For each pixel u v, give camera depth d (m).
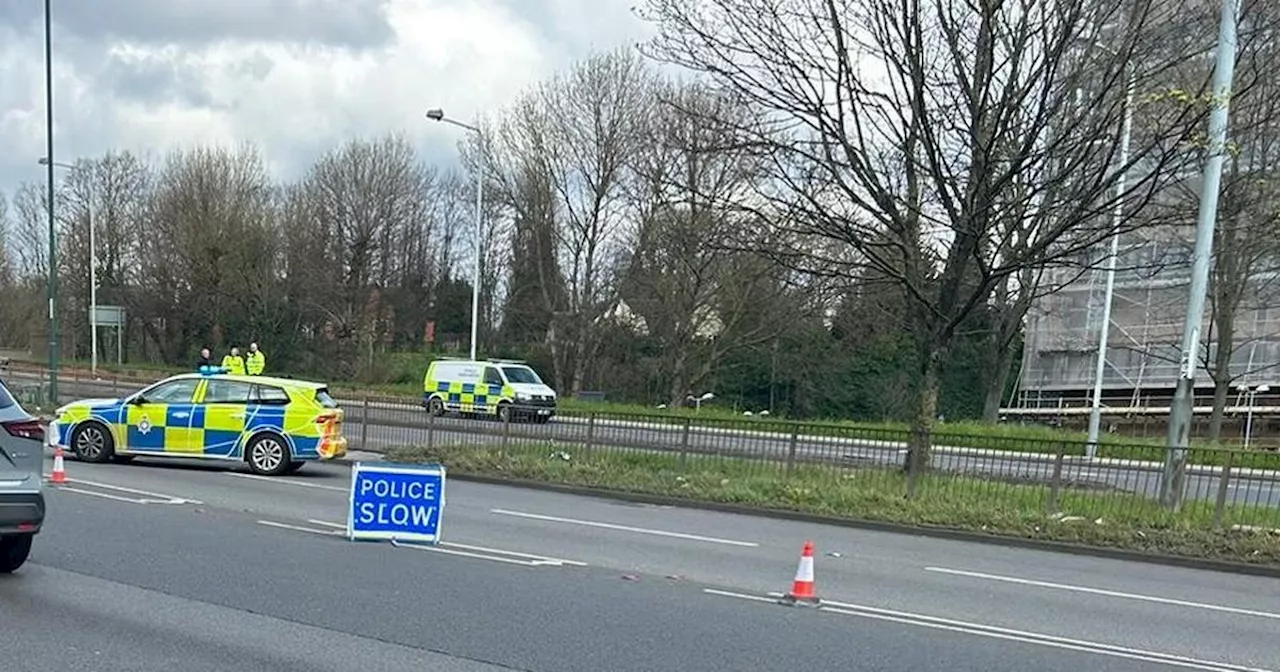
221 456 15.01
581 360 42.75
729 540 10.85
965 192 13.88
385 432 18.94
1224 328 28.81
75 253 56.47
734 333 39.59
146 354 57.84
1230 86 12.05
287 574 7.58
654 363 42.06
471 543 9.66
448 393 28.77
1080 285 37.84
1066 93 12.65
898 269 16.23
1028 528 12.12
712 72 14.15
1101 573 10.16
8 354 62.06
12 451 6.67
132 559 7.83
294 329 52.19
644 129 38.75
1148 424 35.09
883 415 42.69
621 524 11.71
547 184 41.31
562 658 5.71
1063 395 38.69
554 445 16.92
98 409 15.28
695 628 6.55
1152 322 35.56
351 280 53.59
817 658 6.00
